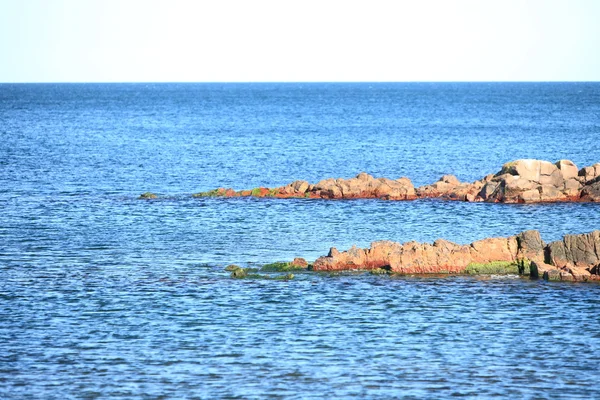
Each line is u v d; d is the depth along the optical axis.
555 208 190.00
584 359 94.50
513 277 129.12
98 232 162.00
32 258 139.88
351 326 105.31
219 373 89.88
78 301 114.81
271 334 102.06
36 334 101.31
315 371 90.69
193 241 154.62
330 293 119.56
